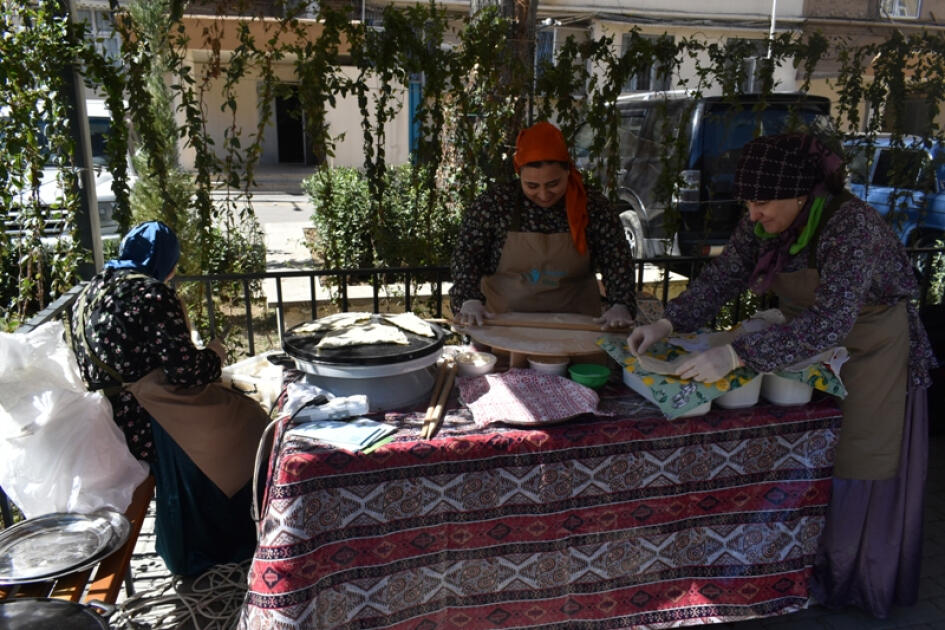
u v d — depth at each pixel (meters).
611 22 11.20
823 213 1.98
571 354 2.17
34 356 2.10
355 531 1.82
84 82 3.16
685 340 2.20
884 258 2.03
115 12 3.17
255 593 1.79
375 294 3.64
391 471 1.79
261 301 5.81
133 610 2.46
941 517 3.09
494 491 1.89
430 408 1.98
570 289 2.76
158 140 3.41
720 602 2.17
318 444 1.77
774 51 4.04
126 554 1.93
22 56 2.98
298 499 1.72
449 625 2.00
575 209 2.64
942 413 3.82
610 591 2.07
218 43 3.32
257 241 5.89
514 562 1.98
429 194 3.91
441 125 3.70
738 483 2.08
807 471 2.12
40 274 3.77
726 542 2.12
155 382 2.34
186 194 4.41
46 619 1.44
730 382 1.96
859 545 2.34
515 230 2.69
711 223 6.05
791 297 2.14
